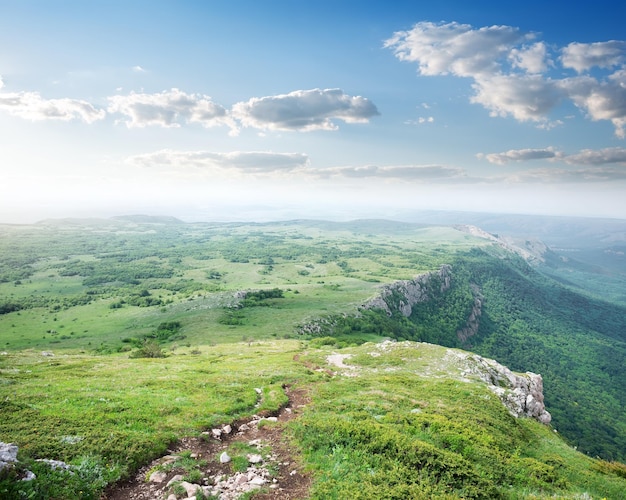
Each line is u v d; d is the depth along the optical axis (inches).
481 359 2274.9
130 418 958.4
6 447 646.5
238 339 5196.9
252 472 707.4
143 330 6122.1
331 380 1734.7
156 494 628.1
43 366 2058.3
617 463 1159.0
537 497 719.1
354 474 677.3
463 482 697.6
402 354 2400.3
